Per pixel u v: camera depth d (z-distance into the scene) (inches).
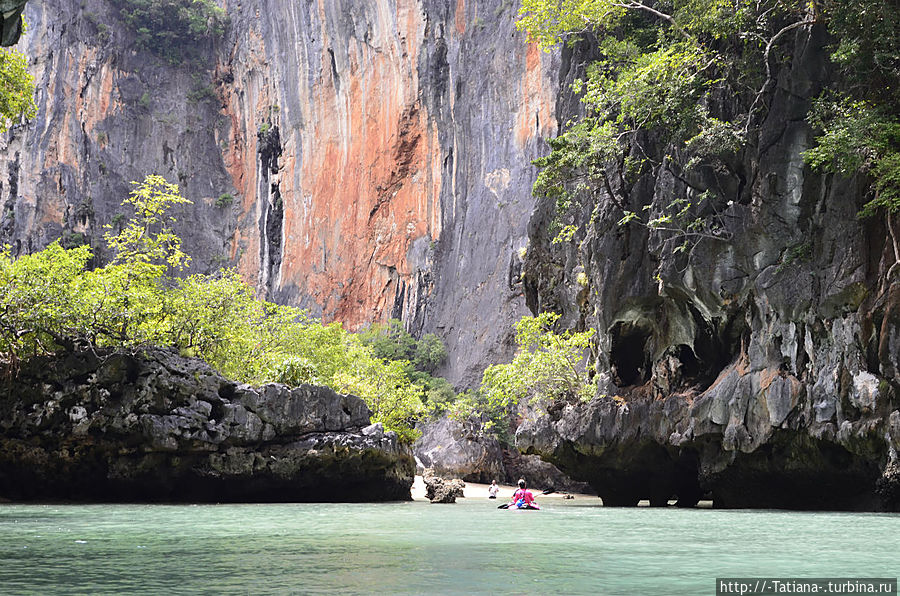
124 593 309.9
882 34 941.2
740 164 1083.9
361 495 1264.8
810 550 476.4
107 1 3836.1
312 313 3481.8
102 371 1111.6
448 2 3221.0
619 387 1254.9
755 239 1040.8
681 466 1190.9
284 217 3745.1
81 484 1151.0
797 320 998.4
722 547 492.4
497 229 2790.4
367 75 3467.0
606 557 434.9
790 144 1020.5
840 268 952.3
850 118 934.4
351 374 1743.4
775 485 1060.5
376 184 3378.4
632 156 1229.1
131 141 3774.6
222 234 3912.4
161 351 1144.2
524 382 1316.4
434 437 2415.1
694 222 1078.4
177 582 338.3
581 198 1398.9
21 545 498.9
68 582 339.3
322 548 481.1
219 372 1221.7
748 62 1098.1
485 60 3002.0
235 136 4033.0
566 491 2235.5
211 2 4069.9
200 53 4065.0
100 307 1137.4
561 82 1609.3
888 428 881.5
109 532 604.1
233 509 971.3
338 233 3494.1
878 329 911.7
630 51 1246.3
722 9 1090.7
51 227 3481.8
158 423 1105.4
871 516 838.5
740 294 1056.2
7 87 1126.4
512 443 2409.0
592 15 1317.7
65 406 1112.2
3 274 1125.7
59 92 3614.7
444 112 3174.2
